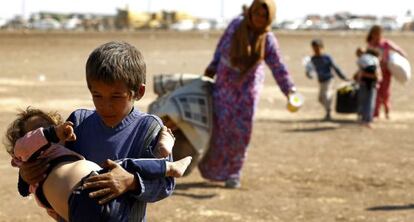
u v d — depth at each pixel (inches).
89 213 134.9
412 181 417.7
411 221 331.3
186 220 324.5
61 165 141.9
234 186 389.4
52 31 2849.4
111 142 142.9
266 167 450.6
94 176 134.8
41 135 136.5
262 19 372.2
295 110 377.1
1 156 454.3
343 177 425.4
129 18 3585.1
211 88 385.7
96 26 3526.1
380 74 658.2
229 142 385.1
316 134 590.9
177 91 379.6
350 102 672.4
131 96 140.2
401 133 604.4
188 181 404.8
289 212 343.9
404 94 928.9
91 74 136.9
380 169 450.6
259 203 359.3
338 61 1459.2
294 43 2143.2
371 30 683.4
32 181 142.6
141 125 144.3
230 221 325.4
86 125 146.1
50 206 144.8
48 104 733.9
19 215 326.3
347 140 562.9
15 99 765.3
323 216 337.7
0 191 367.9
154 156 142.5
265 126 633.0
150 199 140.3
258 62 378.0
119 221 136.8
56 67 1219.9
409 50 1818.4
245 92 380.5
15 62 1293.1
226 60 379.2
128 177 136.1
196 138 372.5
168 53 1636.3
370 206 358.9
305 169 446.3
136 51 140.6
